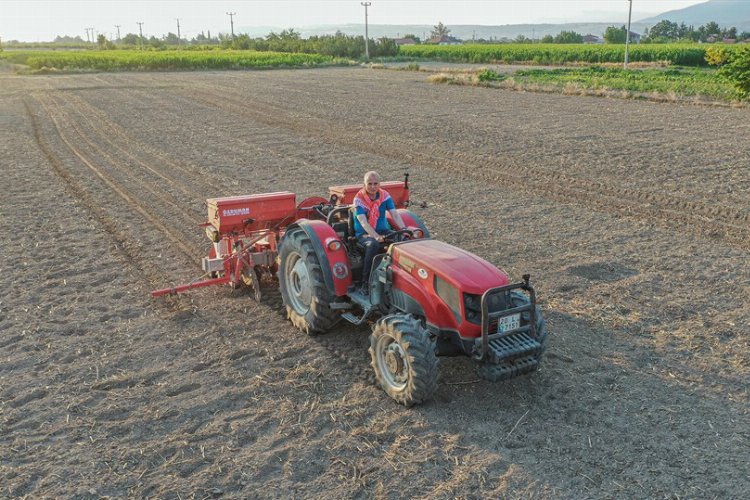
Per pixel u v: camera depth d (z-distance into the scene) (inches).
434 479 187.0
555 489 181.9
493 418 216.8
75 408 224.7
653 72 1770.4
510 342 216.4
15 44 7628.0
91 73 2197.3
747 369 246.8
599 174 566.6
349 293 264.8
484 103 1088.8
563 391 233.0
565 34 5428.2
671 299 311.7
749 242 390.3
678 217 442.9
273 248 328.8
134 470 193.2
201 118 966.4
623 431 209.3
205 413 222.4
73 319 297.6
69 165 645.3
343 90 1371.8
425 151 684.7
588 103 1069.1
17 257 379.6
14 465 195.2
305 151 698.2
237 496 181.6
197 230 430.6
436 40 6909.5
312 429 211.9
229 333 283.4
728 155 619.2
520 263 360.5
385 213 273.0
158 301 318.3
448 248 244.2
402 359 221.5
